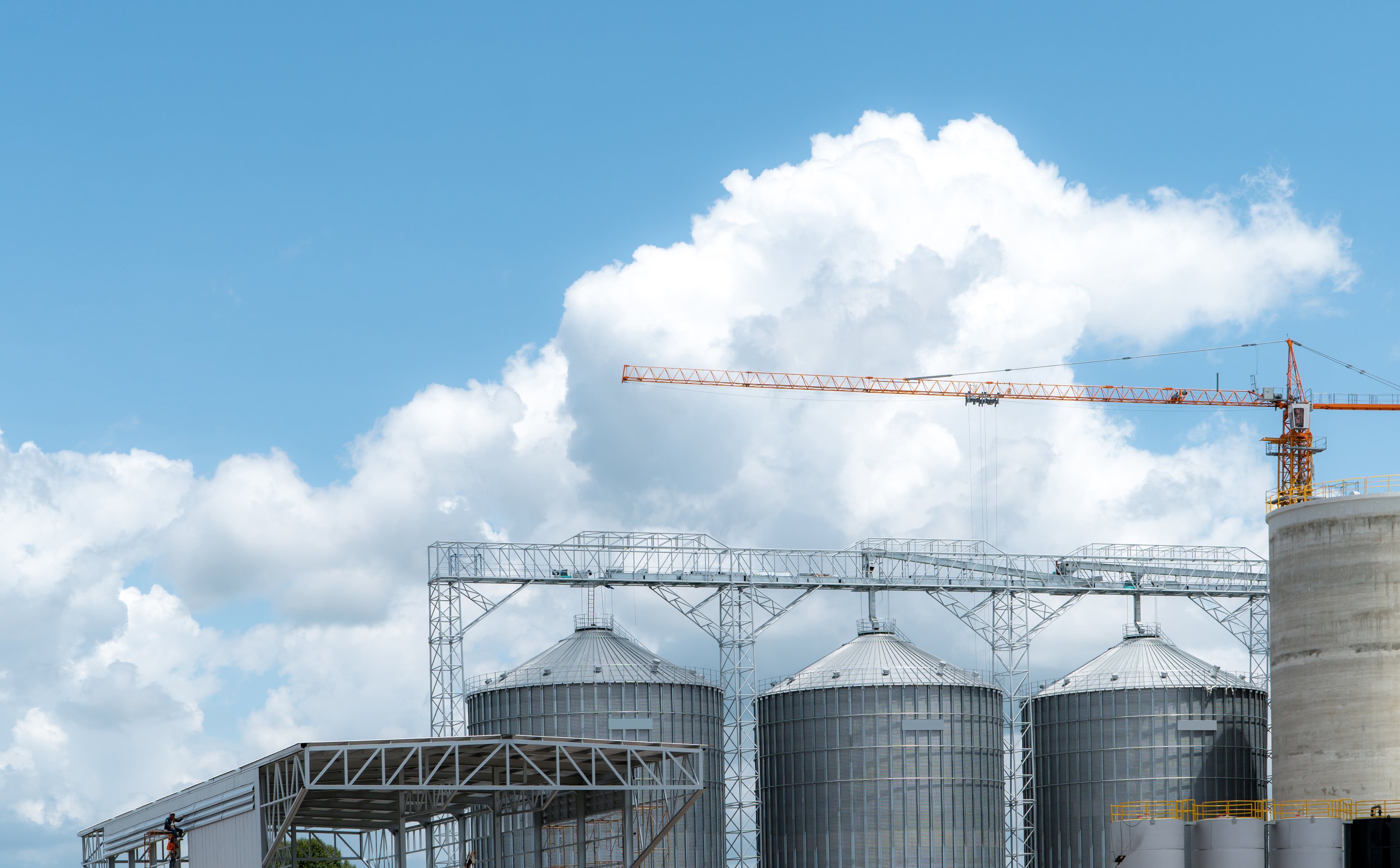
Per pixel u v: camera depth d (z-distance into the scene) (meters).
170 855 84.25
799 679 124.31
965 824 119.56
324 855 116.56
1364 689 100.19
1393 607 100.25
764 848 123.38
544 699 116.62
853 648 126.06
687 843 115.00
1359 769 99.38
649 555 126.31
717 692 122.56
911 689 120.69
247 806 79.56
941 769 119.69
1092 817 124.88
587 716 116.00
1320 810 100.38
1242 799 124.12
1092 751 125.88
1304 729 102.94
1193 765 123.69
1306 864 89.69
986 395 178.62
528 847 110.44
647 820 110.50
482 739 77.25
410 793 93.62
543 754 86.25
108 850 98.50
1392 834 88.25
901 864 117.62
